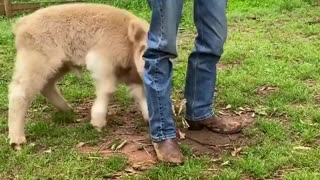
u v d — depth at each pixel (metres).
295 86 2.87
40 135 2.30
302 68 3.21
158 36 1.88
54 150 2.14
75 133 2.30
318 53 3.61
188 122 2.25
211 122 2.23
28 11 6.12
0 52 3.97
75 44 2.30
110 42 2.28
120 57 2.29
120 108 2.64
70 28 2.28
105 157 2.06
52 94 2.50
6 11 5.96
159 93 1.94
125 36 2.29
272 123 2.32
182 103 2.41
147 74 1.95
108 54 2.28
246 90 2.85
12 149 2.16
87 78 3.12
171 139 1.99
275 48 3.82
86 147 2.18
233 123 2.25
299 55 3.57
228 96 2.70
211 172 1.93
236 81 2.98
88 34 2.29
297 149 2.10
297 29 4.56
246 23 5.02
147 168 1.97
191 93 2.20
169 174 1.88
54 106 2.54
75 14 2.29
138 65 2.21
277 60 3.46
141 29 2.26
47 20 2.26
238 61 3.53
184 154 2.06
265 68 3.26
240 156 2.05
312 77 3.07
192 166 1.94
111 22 2.29
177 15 1.88
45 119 2.52
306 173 1.88
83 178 1.90
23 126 2.23
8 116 2.37
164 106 1.96
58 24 2.27
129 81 2.39
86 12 2.30
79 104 2.77
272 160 1.99
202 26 2.05
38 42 2.23
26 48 2.25
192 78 2.17
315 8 5.75
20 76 2.24
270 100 2.66
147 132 2.32
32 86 2.24
